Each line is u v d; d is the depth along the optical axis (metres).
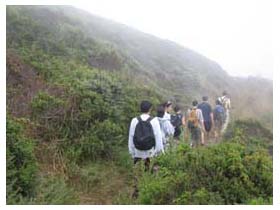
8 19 6.82
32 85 4.96
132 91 6.15
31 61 5.88
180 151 3.55
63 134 4.49
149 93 7.06
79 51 7.82
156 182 3.26
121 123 5.08
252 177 3.26
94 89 5.36
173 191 3.18
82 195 3.73
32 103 4.54
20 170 3.15
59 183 3.55
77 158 4.32
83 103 4.89
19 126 3.49
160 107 4.42
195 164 3.32
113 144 4.73
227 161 3.30
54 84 5.12
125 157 4.52
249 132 6.55
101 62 8.02
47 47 7.08
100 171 4.29
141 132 3.67
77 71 5.98
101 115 4.98
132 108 5.40
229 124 6.64
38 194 3.16
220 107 6.73
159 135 3.70
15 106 4.41
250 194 3.16
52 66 5.97
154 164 3.66
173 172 3.36
